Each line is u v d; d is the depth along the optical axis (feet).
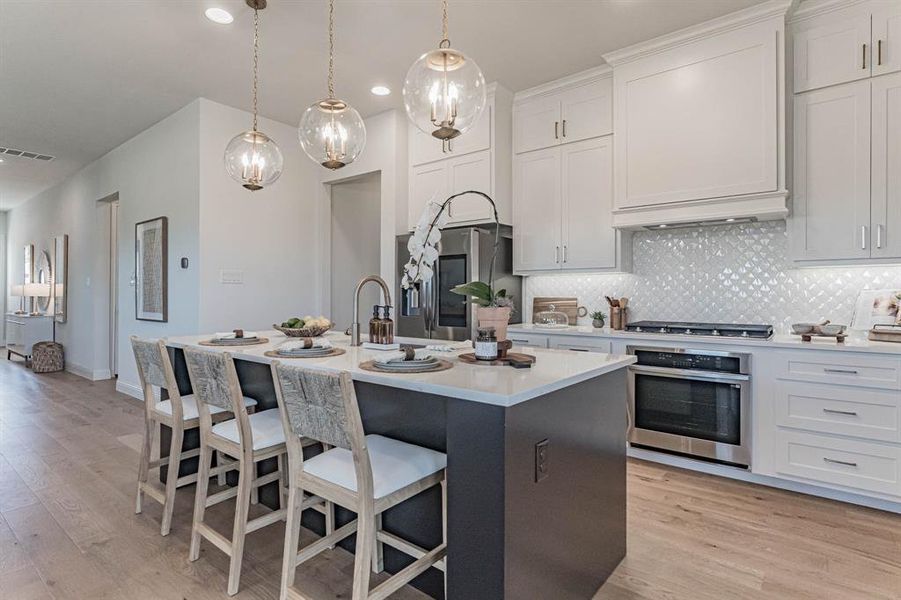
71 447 11.87
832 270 10.09
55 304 24.26
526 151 13.34
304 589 6.29
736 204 9.89
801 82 9.64
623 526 7.00
